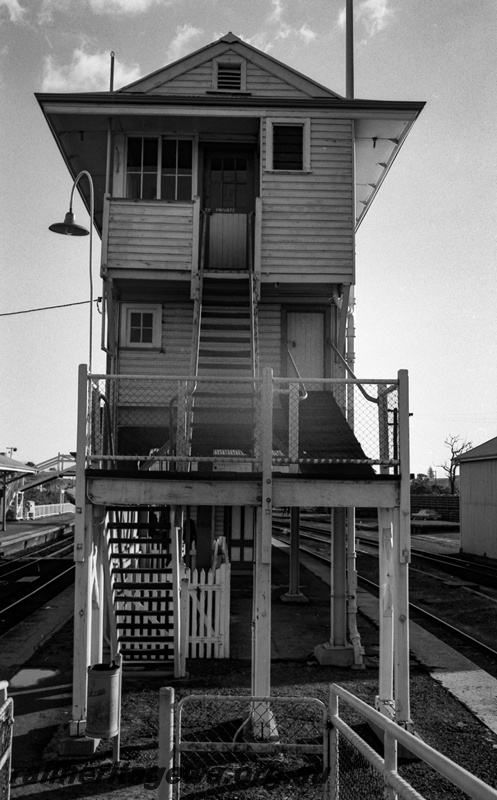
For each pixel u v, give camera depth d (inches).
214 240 534.3
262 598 300.0
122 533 491.2
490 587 735.7
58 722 318.7
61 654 444.8
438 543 1328.7
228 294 547.5
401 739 137.3
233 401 517.7
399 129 547.8
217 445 384.8
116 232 513.0
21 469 1499.8
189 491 309.7
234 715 323.9
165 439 527.5
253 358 474.0
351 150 521.3
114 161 542.0
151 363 546.9
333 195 516.7
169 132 547.8
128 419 534.9
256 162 558.6
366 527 1700.3
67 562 985.5
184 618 400.2
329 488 311.7
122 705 339.9
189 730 303.4
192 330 513.7
